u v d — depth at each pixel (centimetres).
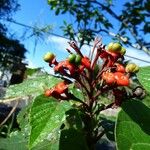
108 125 16
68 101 14
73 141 15
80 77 15
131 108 12
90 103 15
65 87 14
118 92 14
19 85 17
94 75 15
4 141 17
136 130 12
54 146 15
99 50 14
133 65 14
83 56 15
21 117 17
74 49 15
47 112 13
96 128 15
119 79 13
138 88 15
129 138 12
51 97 14
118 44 14
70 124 15
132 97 14
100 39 15
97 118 15
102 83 14
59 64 14
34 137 13
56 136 16
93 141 15
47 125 13
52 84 16
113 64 14
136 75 14
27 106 17
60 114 13
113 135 15
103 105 15
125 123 12
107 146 18
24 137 17
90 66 14
